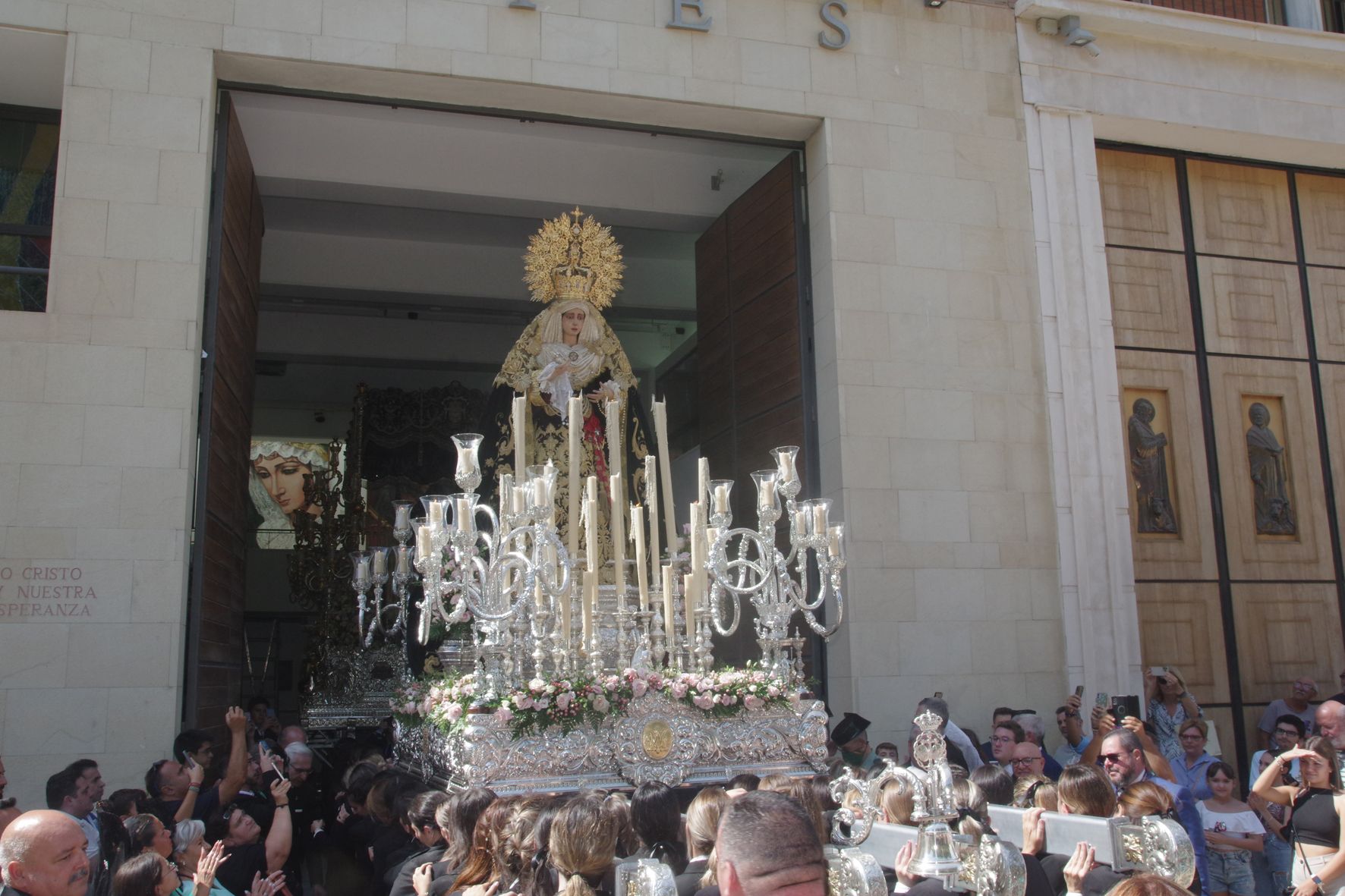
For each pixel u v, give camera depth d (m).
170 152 10.71
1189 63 14.27
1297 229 15.03
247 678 20.80
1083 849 4.55
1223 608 13.63
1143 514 13.62
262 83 11.59
